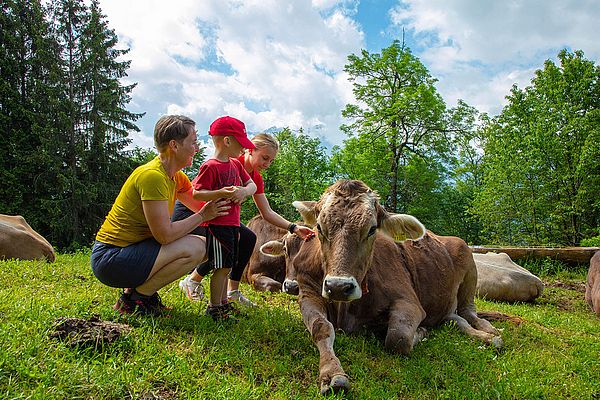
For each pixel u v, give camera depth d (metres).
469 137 30.48
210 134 4.18
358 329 4.74
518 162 24.27
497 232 26.98
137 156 34.59
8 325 3.10
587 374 4.20
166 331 3.64
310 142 32.03
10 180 27.88
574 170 22.92
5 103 29.91
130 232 3.80
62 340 3.08
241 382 3.04
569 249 12.32
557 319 6.86
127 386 2.69
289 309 5.43
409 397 3.38
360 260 4.12
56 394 2.45
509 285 8.70
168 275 3.90
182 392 2.77
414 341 4.45
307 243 5.18
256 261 7.63
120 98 32.78
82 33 32.72
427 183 32.03
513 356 4.52
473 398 3.37
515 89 27.22
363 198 4.33
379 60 29.83
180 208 5.05
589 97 24.11
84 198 28.98
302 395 3.11
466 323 5.61
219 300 4.26
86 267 6.84
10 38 30.42
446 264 6.00
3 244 7.39
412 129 30.56
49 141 28.38
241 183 4.33
